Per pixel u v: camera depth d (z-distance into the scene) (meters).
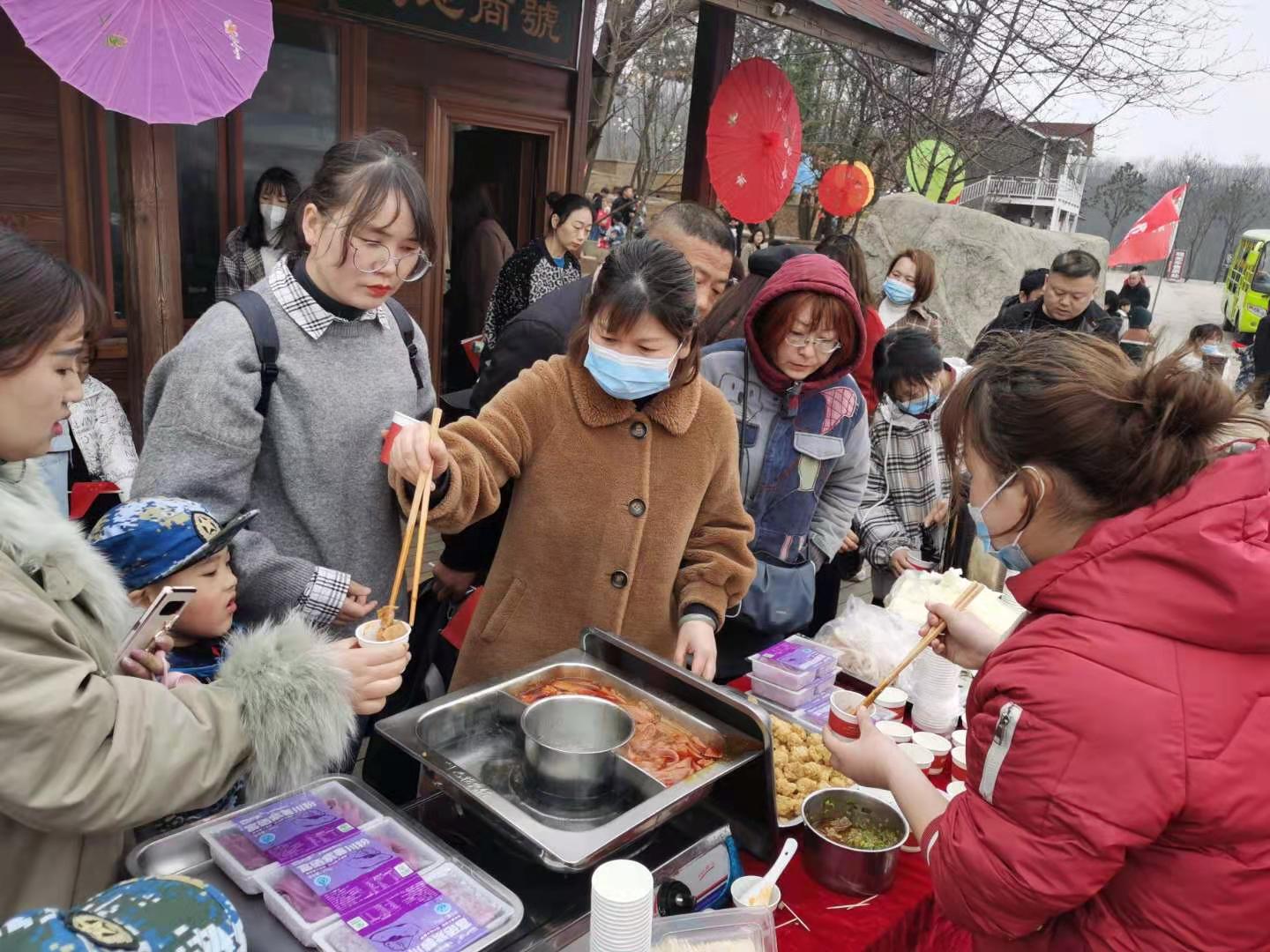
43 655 0.94
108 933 0.75
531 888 1.21
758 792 1.44
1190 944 0.98
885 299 4.77
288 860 1.08
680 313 1.65
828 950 1.34
